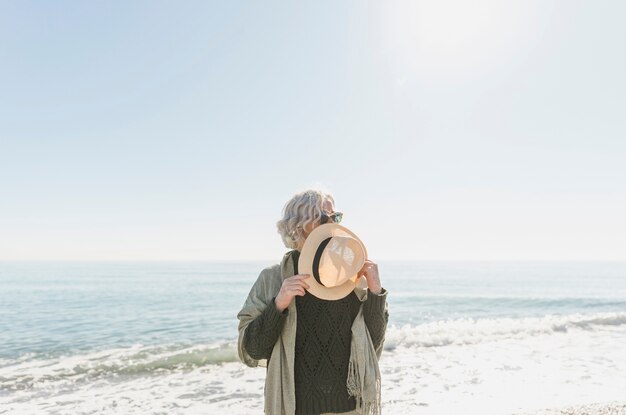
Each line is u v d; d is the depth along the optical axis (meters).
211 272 78.94
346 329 2.19
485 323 16.36
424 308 26.00
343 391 2.12
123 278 59.53
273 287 2.27
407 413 6.25
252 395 7.67
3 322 20.31
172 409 6.95
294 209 2.24
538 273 79.50
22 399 7.72
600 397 6.96
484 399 6.91
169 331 17.59
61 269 92.19
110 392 8.08
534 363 9.66
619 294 36.34
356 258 2.19
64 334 16.95
